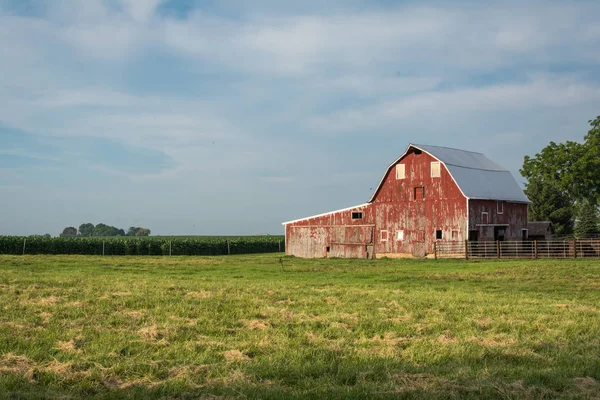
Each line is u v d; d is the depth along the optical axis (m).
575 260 43.09
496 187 57.03
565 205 78.50
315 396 9.41
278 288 25.55
